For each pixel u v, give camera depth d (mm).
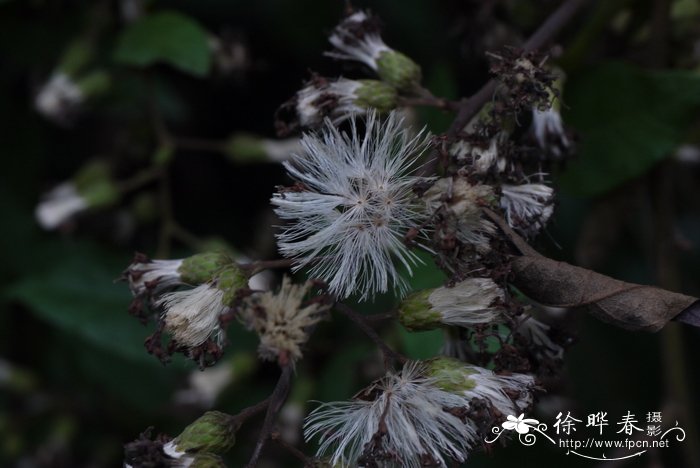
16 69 311
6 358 321
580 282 227
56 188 311
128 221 323
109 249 304
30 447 326
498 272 229
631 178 266
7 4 302
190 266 240
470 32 296
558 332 240
